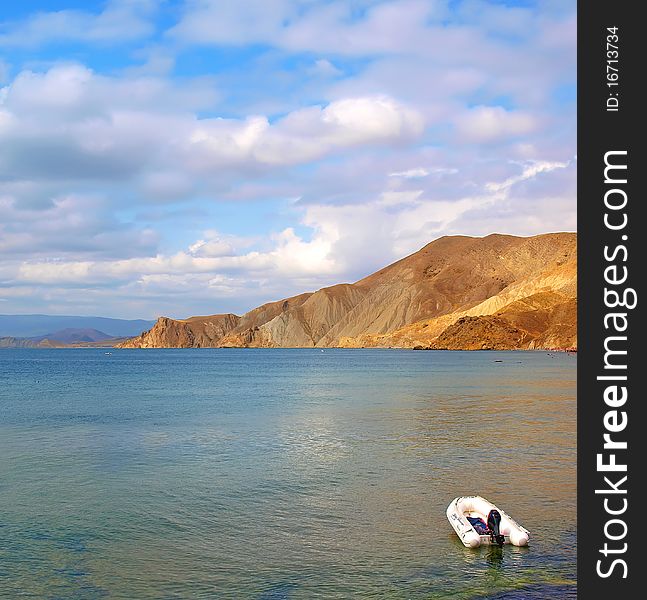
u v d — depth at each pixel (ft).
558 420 161.89
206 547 66.39
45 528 73.05
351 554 63.87
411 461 108.27
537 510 77.30
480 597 53.83
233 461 109.70
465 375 368.27
